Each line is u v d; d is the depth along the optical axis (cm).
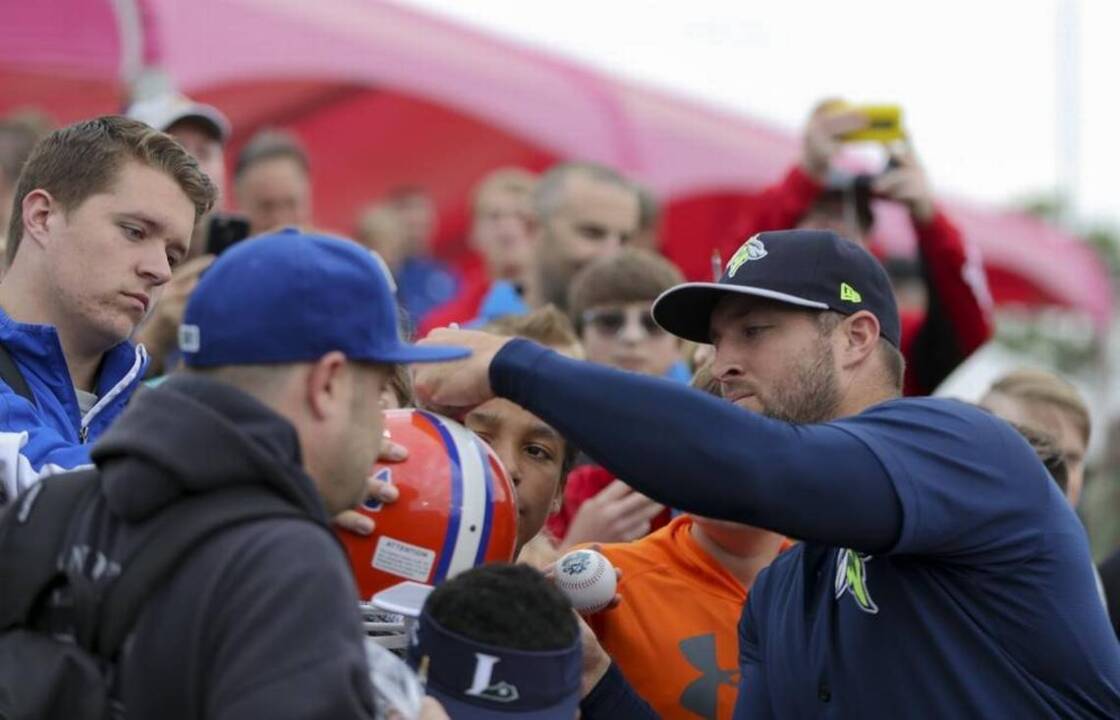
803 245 271
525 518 304
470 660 215
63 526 209
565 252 534
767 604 286
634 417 233
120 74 605
